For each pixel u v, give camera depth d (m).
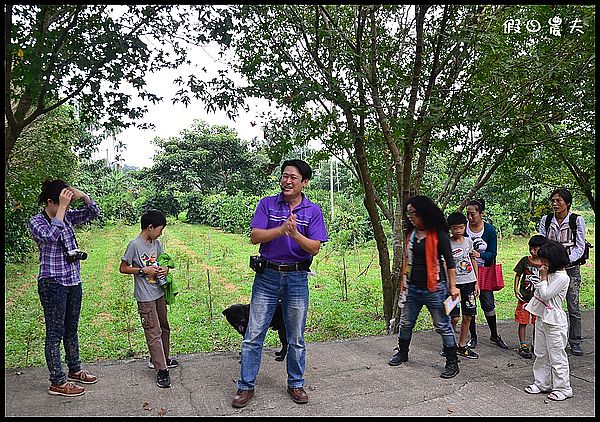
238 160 34.03
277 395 4.35
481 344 6.02
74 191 4.19
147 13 4.96
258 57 6.03
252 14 6.05
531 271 5.41
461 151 6.98
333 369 5.06
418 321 8.49
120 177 38.56
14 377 4.68
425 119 6.01
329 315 9.09
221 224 28.70
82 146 11.07
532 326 6.88
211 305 9.97
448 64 6.69
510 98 6.32
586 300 10.30
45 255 4.12
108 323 8.83
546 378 4.45
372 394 4.41
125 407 4.05
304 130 6.25
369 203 7.15
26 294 11.68
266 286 4.16
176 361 5.10
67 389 4.23
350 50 6.24
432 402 4.24
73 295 4.34
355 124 6.50
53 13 4.95
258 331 4.15
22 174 7.04
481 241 5.86
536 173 8.70
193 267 15.54
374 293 11.22
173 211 34.69
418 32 6.17
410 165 6.56
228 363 5.17
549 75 5.80
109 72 4.95
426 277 4.88
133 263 4.50
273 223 4.15
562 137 6.92
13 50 4.24
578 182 8.45
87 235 24.95
